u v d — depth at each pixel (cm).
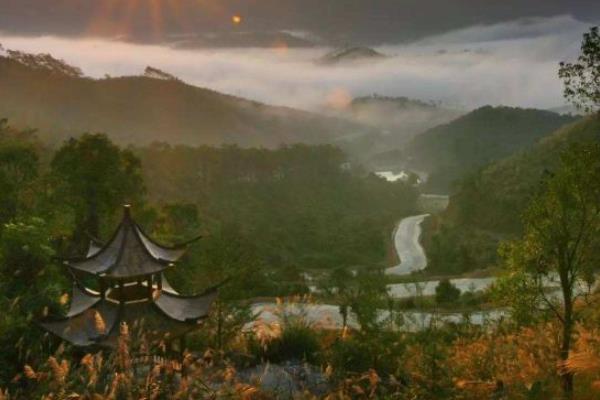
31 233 2131
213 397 818
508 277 1441
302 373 1486
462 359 1357
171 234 4334
